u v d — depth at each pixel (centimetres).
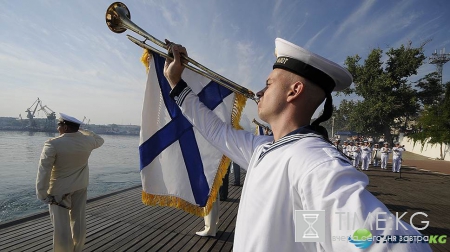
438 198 834
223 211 584
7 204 675
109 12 159
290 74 105
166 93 197
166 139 198
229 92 213
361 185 70
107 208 571
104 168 1388
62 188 308
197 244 407
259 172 96
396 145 1627
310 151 83
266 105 110
